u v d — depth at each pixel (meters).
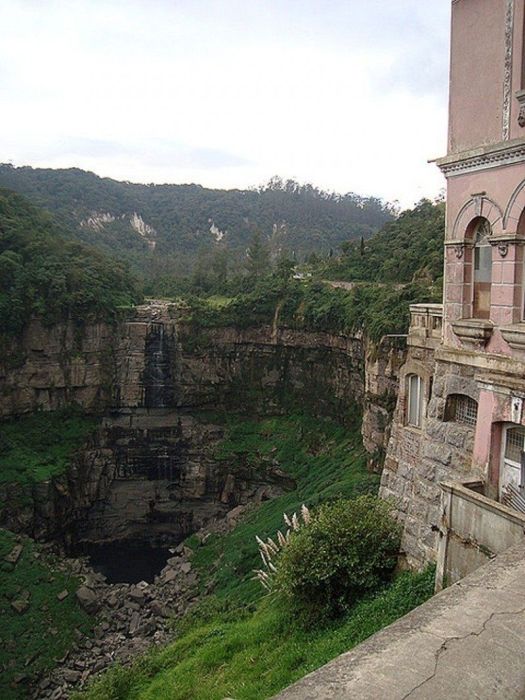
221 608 29.97
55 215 115.44
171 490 60.56
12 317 53.62
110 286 62.62
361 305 50.94
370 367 42.53
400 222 78.44
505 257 13.84
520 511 13.05
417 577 16.38
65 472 53.09
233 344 61.12
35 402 55.97
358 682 5.30
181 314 61.62
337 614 18.36
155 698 19.20
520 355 13.56
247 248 135.38
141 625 36.38
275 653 18.02
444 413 16.45
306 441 54.94
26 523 48.41
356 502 20.30
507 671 5.62
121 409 60.75
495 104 14.02
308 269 82.56
